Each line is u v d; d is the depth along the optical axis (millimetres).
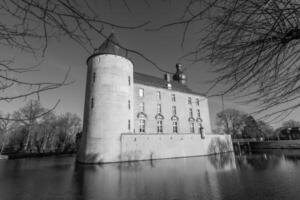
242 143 49094
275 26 1509
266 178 11320
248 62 1914
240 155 29406
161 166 17656
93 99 22750
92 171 15156
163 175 13047
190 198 7859
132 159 22125
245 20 1553
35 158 31594
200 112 36250
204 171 14516
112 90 23062
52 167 18172
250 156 27094
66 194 8609
